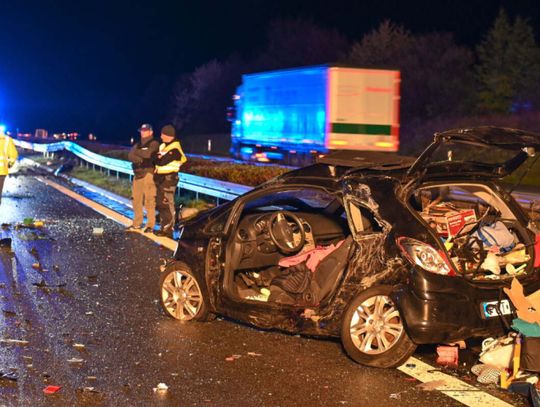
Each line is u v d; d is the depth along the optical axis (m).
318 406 5.62
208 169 22.42
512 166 7.07
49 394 5.90
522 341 5.96
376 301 6.43
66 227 15.37
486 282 6.28
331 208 8.50
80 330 7.70
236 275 8.10
